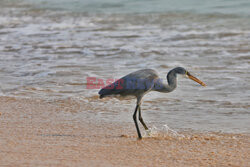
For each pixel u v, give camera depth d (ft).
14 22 109.60
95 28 96.43
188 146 31.14
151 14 113.19
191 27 93.04
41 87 51.26
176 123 38.29
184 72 36.76
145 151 29.50
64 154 27.91
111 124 37.70
